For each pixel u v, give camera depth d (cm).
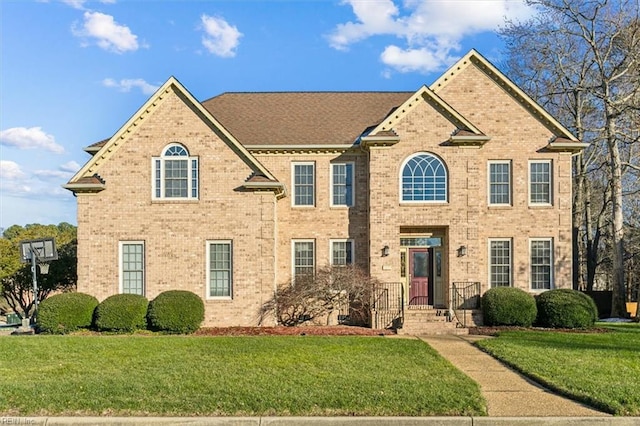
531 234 2539
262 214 2330
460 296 2361
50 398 984
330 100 2978
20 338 1791
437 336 1988
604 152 3819
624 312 2895
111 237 2333
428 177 2411
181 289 2312
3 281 3384
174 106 2366
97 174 2355
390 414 911
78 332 2105
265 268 2316
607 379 1134
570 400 1008
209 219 2333
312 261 2605
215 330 2153
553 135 2559
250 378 1133
